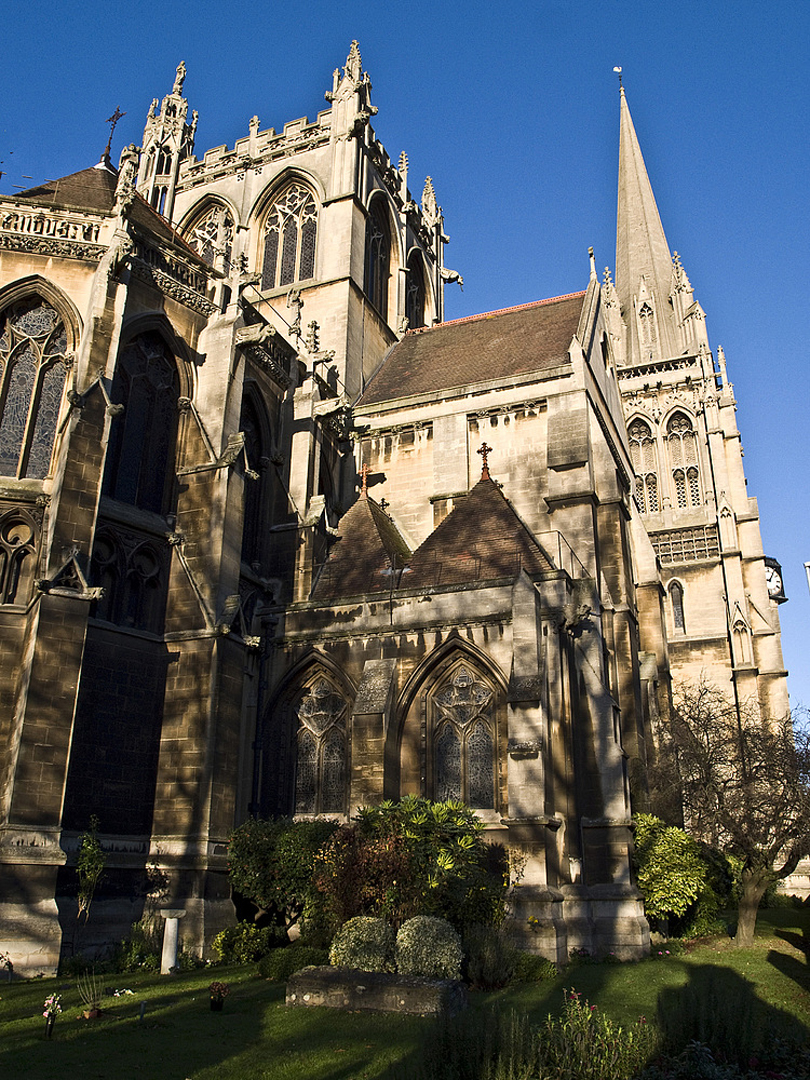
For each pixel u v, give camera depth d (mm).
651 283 85438
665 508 68812
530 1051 11367
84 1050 13297
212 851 24141
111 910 23094
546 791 23828
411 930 18500
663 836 29562
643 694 38969
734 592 62344
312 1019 15555
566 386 36625
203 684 25641
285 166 50531
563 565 32500
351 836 21891
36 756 21578
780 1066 11977
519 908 22594
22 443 26234
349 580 31875
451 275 62500
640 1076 11164
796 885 53906
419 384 43281
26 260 27344
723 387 72312
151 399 28984
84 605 23328
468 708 26953
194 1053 13242
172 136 55812
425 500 38219
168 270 30125
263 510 33781
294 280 48969
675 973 21656
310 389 35750
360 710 26406
